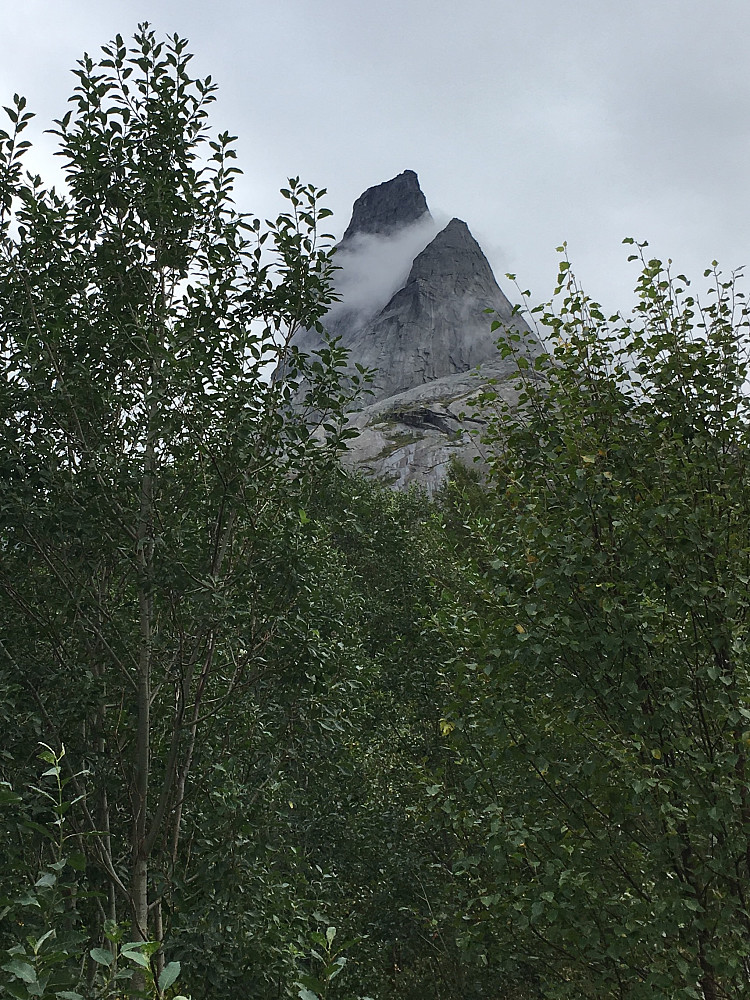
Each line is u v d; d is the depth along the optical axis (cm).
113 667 757
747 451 679
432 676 1343
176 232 765
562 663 675
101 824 712
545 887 604
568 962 646
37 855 665
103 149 740
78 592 741
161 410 719
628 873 633
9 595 730
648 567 630
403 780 1235
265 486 747
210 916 668
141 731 723
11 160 727
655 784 573
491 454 757
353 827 1162
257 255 762
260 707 784
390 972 1205
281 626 742
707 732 628
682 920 562
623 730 629
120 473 715
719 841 593
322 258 759
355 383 766
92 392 720
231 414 706
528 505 680
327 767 958
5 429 701
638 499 672
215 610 687
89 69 748
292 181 756
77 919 604
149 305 755
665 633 636
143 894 689
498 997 991
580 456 664
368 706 1326
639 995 565
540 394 738
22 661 703
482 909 674
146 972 257
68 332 721
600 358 712
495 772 713
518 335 722
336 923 995
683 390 693
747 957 581
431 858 1132
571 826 632
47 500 720
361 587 1777
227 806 700
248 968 662
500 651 649
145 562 726
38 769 657
